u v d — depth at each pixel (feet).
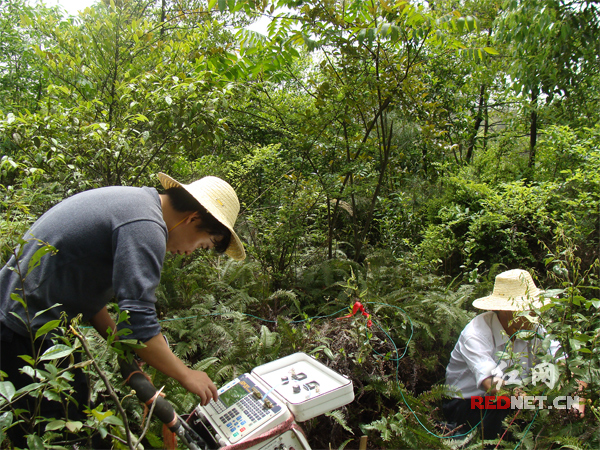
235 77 15.55
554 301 6.32
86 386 5.75
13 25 26.14
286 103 21.74
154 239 4.98
